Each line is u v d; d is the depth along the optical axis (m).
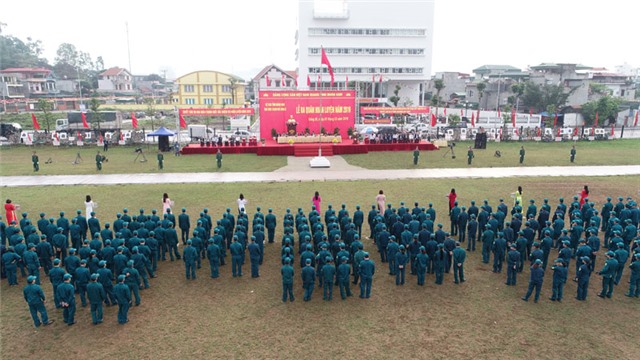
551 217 20.94
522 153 34.88
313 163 33.84
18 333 11.16
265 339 10.73
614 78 85.69
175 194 25.33
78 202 23.53
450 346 10.39
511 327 11.27
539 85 74.00
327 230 17.59
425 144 42.97
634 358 9.92
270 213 17.56
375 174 31.08
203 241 15.90
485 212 17.72
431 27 85.56
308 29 84.06
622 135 53.66
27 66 112.88
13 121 69.69
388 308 12.34
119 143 46.94
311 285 12.74
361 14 84.19
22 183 28.28
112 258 13.90
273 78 92.94
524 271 14.98
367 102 83.69
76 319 11.89
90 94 107.69
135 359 9.95
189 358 9.97
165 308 12.39
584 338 10.76
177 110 45.84
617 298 12.95
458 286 13.82
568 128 53.88
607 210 19.00
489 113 73.19
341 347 10.35
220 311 12.19
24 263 14.25
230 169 33.31
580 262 13.90
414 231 16.17
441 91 103.25
